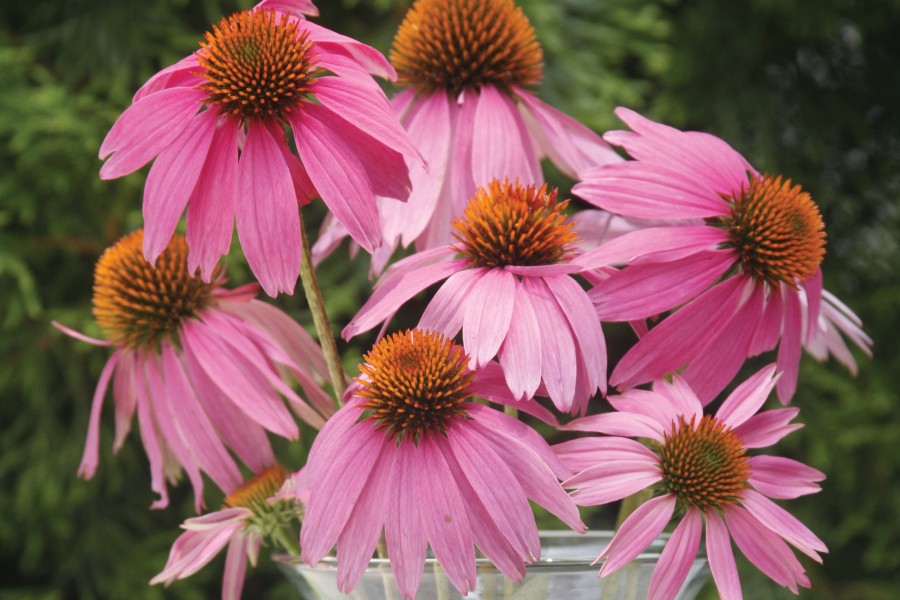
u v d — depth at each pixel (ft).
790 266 1.51
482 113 1.69
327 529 1.36
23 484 4.35
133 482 4.67
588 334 1.41
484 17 1.74
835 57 5.57
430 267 1.47
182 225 3.72
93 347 4.46
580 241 1.55
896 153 5.57
